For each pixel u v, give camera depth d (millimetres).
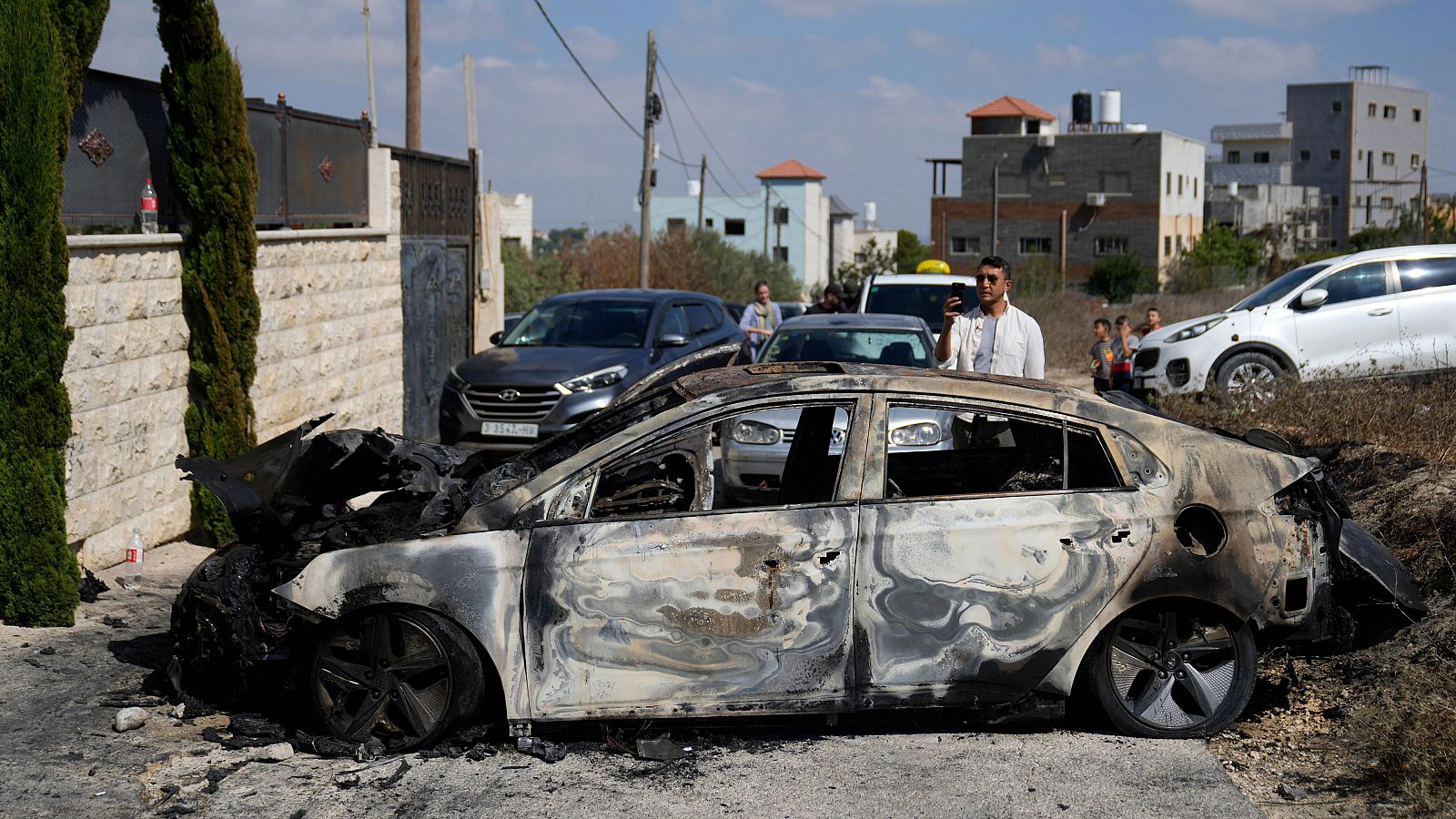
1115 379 16156
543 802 4621
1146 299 41156
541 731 5285
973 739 5301
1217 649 5293
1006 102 80562
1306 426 10195
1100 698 5266
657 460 5500
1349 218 100688
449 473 6434
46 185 6738
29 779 4805
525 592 5023
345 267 12680
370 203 13719
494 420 12703
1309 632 5352
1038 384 5523
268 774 4867
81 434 7848
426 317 15766
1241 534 5215
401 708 5105
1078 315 30203
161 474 8922
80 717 5527
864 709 5090
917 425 6086
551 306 14742
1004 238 77188
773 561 5031
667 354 13984
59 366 6906
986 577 5094
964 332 7410
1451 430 9023
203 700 5738
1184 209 78938
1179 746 5203
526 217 58719
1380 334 13906
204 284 9195
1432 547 6742
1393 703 5207
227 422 9305
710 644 5035
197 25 8898
